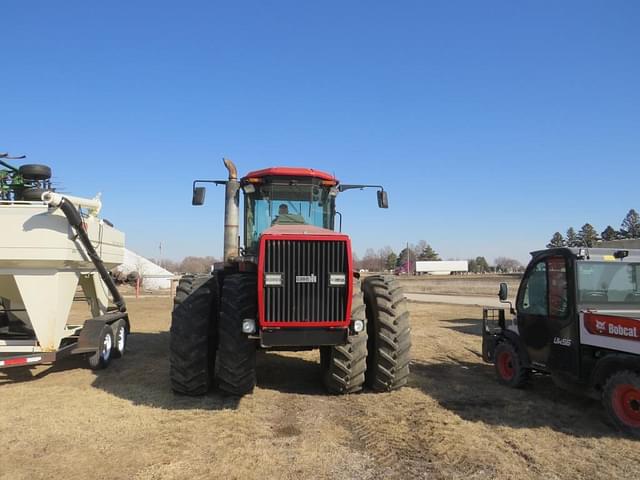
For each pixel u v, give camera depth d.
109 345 8.51
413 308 21.64
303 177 7.74
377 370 6.62
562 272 6.27
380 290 6.80
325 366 6.87
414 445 4.81
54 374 7.78
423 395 6.65
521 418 5.74
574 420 5.69
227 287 6.27
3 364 6.89
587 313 5.82
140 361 8.83
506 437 5.09
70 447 4.65
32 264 7.22
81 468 4.20
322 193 8.00
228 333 6.06
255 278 6.28
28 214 7.12
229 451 4.57
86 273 8.67
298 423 5.41
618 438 5.09
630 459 4.54
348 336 5.78
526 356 6.91
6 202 7.36
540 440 5.02
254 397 6.43
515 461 4.47
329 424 5.39
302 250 5.58
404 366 6.65
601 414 5.91
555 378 6.37
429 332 13.23
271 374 7.88
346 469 4.24
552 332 6.40
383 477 4.10
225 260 7.83
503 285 7.54
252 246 7.72
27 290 7.30
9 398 6.30
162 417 5.54
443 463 4.40
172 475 4.07
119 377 7.54
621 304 6.18
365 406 6.09
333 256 5.62
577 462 4.46
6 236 7.07
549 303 6.46
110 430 5.10
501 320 7.69
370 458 4.48
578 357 5.94
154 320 15.62
